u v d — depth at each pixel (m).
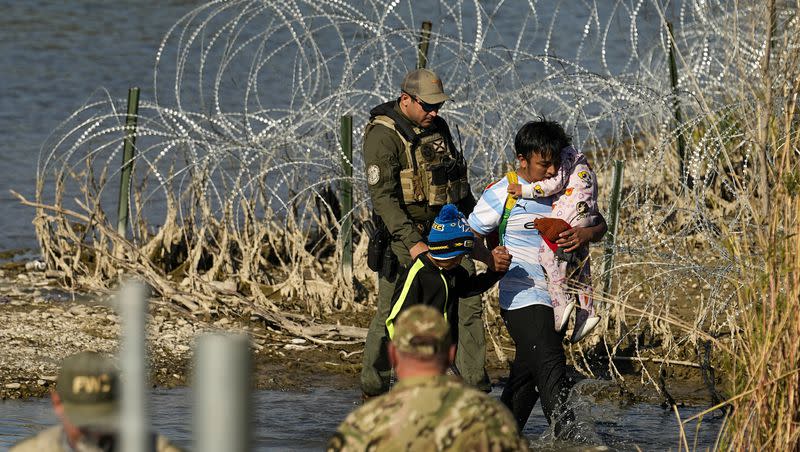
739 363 20.42
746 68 24.66
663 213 36.03
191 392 28.02
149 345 30.98
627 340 31.36
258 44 79.00
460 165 25.39
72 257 37.41
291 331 32.53
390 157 24.61
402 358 14.88
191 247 38.41
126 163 38.44
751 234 21.83
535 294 23.50
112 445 13.51
